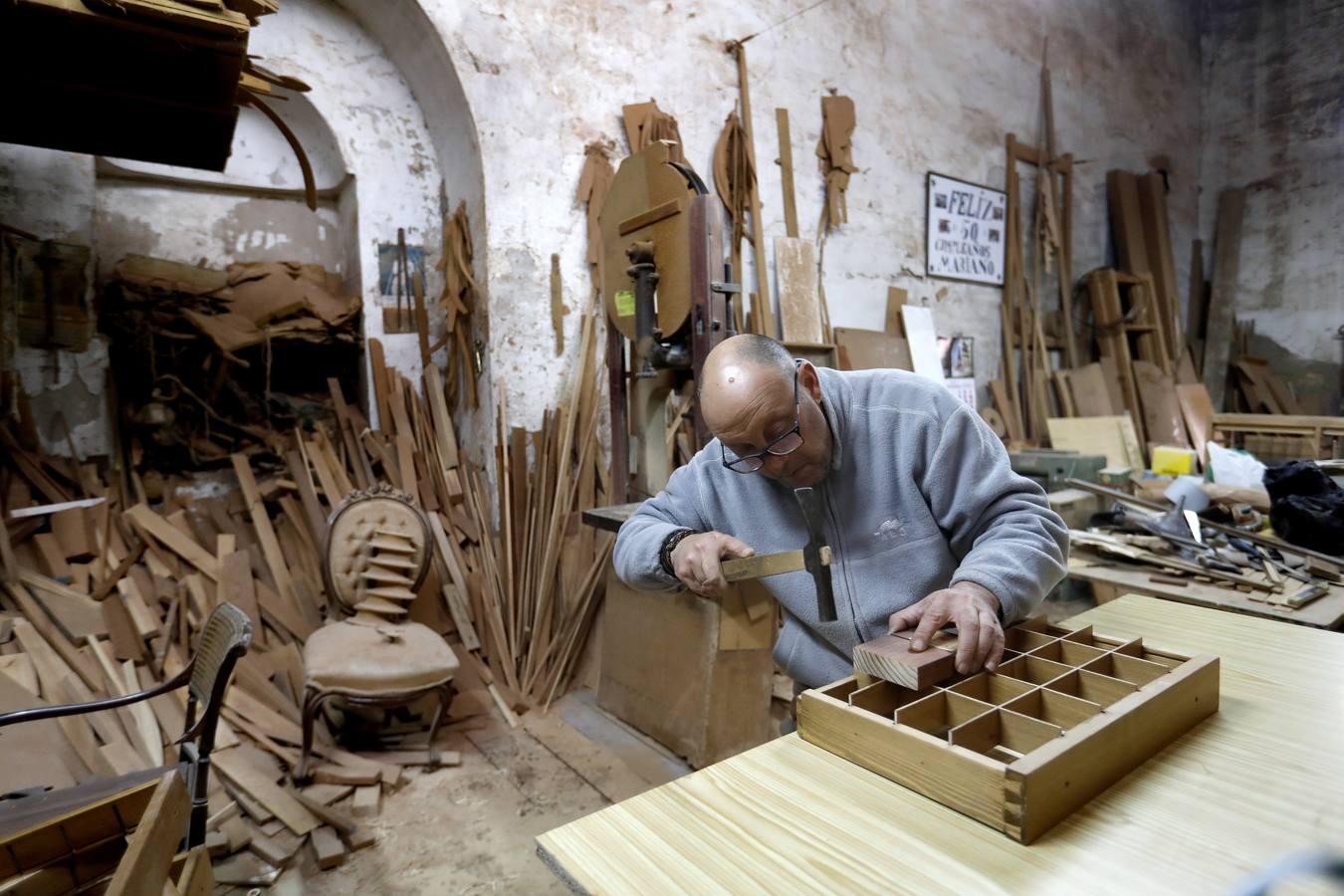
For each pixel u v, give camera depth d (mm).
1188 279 7445
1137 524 2773
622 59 3574
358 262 3438
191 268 3293
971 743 748
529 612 3152
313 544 3088
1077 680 864
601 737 2727
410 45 3254
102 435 2965
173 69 1692
